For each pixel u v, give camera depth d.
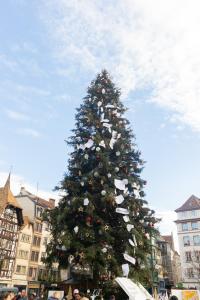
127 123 20.42
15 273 44.47
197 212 62.91
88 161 18.03
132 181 17.73
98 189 16.77
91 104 20.42
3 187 47.69
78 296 9.69
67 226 15.55
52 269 16.03
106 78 21.61
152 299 8.90
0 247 42.56
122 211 15.54
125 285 8.45
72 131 19.66
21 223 46.88
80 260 14.59
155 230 17.77
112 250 14.97
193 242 60.97
